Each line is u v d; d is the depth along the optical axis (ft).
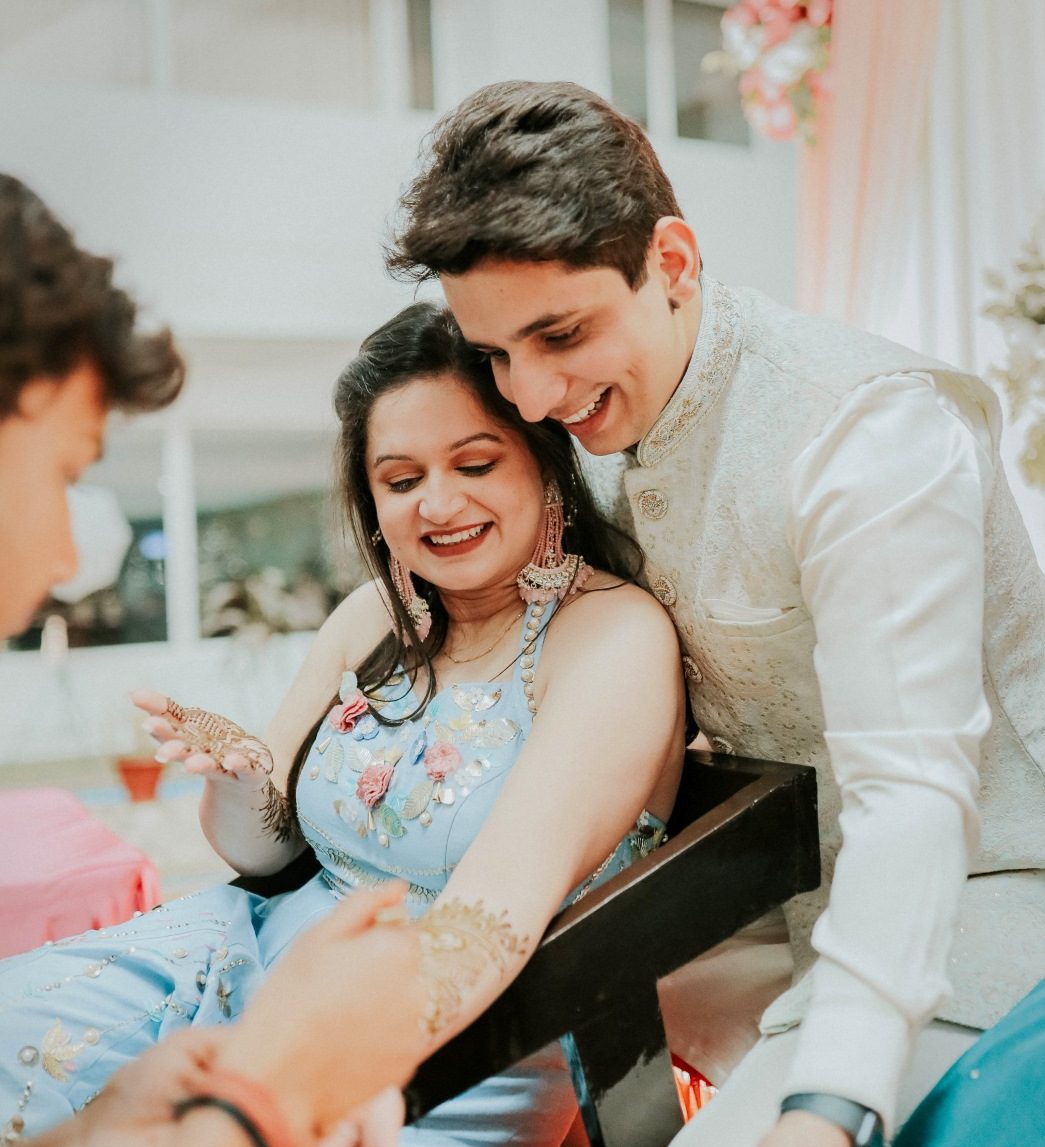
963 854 2.54
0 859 4.41
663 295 3.08
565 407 3.07
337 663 4.20
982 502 2.90
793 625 3.23
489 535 3.49
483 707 3.51
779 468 3.07
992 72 7.13
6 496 1.69
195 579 7.94
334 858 3.70
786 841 3.19
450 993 2.35
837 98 7.85
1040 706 3.33
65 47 7.70
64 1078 3.03
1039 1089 2.27
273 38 11.53
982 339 7.30
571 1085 3.32
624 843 3.51
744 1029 3.85
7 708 7.88
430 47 13.24
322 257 8.38
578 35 13.91
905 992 2.36
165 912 3.71
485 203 2.69
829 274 8.13
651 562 3.54
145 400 1.80
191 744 3.62
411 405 3.38
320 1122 2.02
